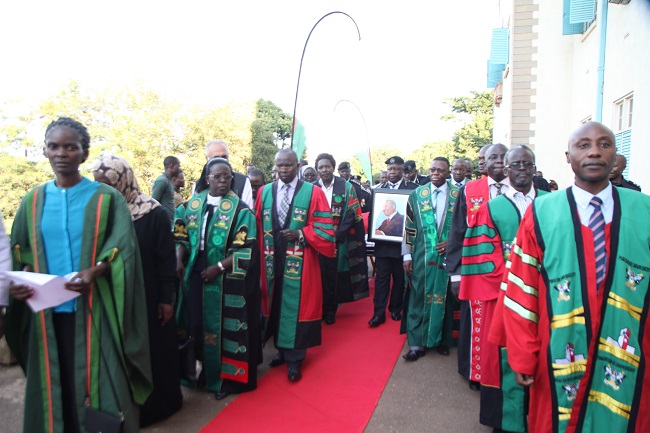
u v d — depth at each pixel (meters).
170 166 7.38
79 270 2.55
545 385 2.35
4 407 3.79
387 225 5.96
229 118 26.41
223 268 3.88
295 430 3.43
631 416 2.14
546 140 12.55
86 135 2.69
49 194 2.63
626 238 2.20
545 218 2.40
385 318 6.25
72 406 2.58
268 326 4.61
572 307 2.26
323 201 4.57
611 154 2.27
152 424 3.51
